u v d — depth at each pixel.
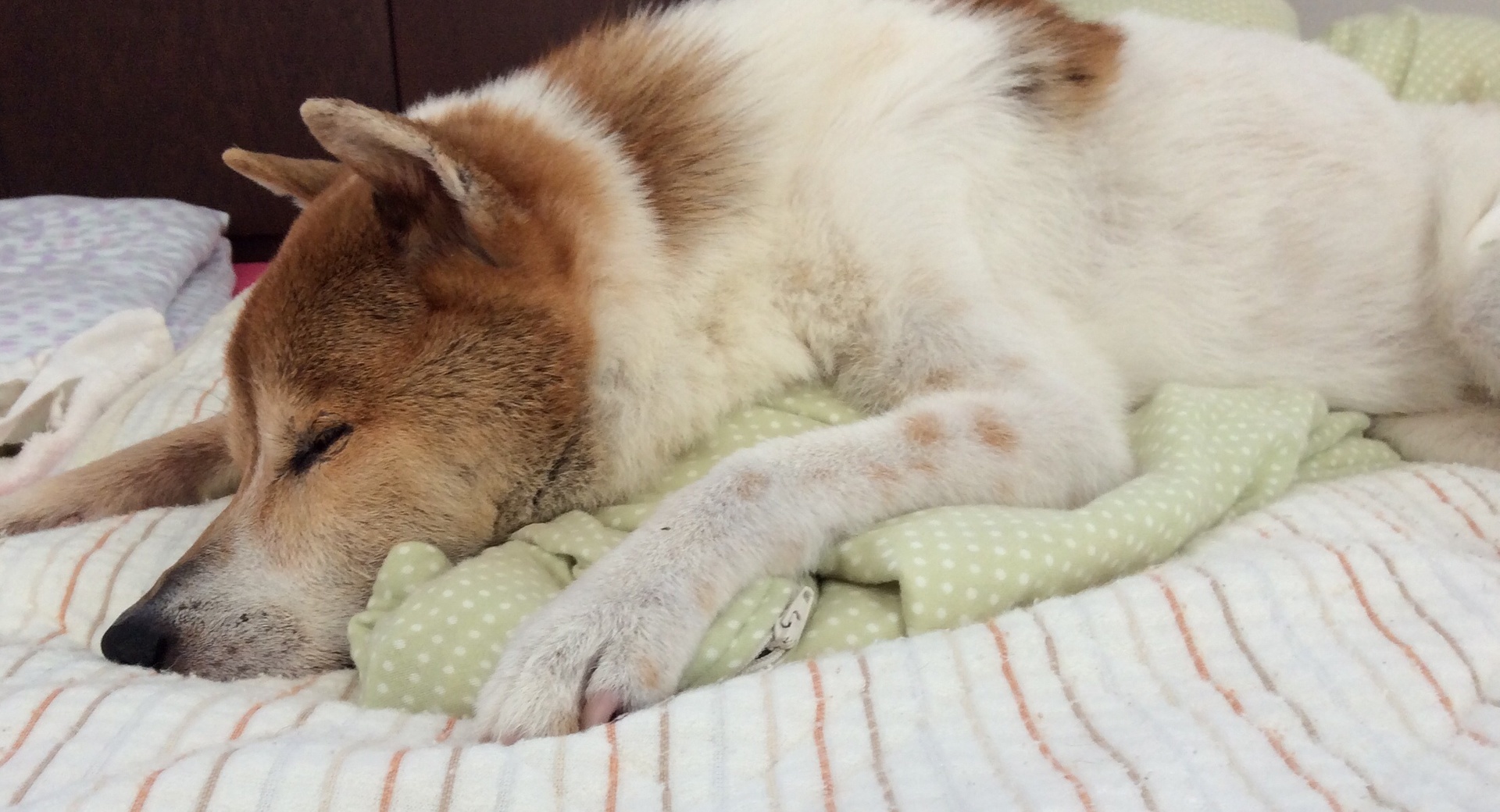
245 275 1.38
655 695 0.54
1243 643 0.52
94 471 0.77
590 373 0.65
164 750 0.50
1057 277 0.73
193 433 0.79
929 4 0.76
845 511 0.61
